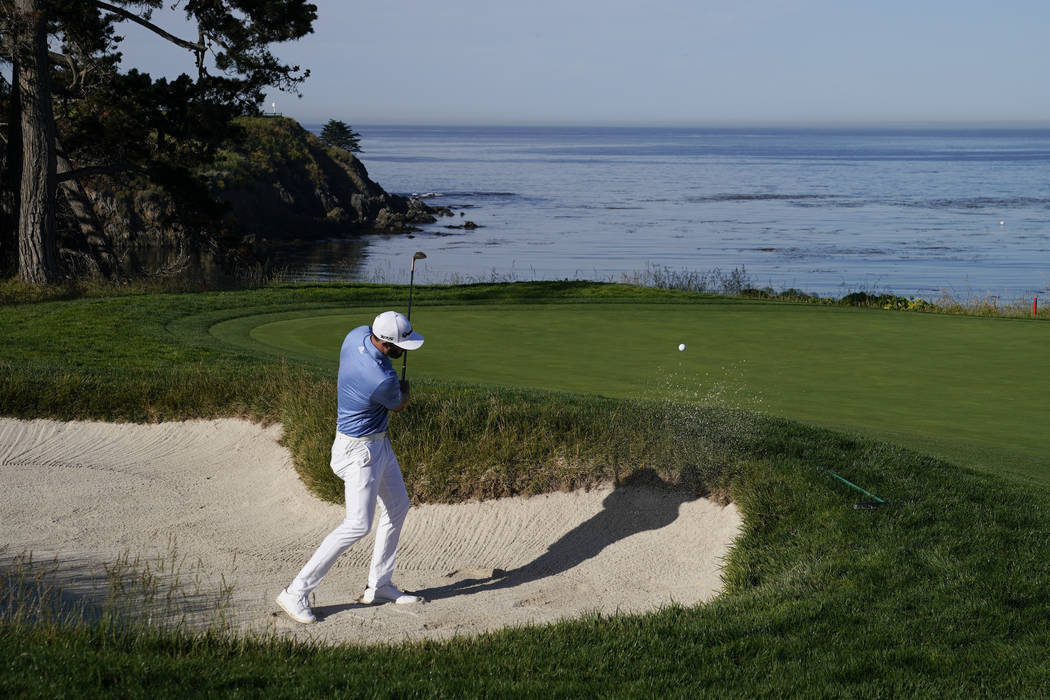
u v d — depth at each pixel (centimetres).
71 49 2844
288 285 2345
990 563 602
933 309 2434
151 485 860
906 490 741
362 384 555
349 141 10700
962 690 444
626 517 764
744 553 660
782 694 437
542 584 671
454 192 11169
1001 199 10069
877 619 523
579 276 4650
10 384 1017
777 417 952
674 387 1228
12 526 747
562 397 999
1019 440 999
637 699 428
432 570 700
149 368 1212
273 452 924
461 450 823
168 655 456
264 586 643
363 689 425
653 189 11825
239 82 2889
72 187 3197
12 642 450
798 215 8262
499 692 429
